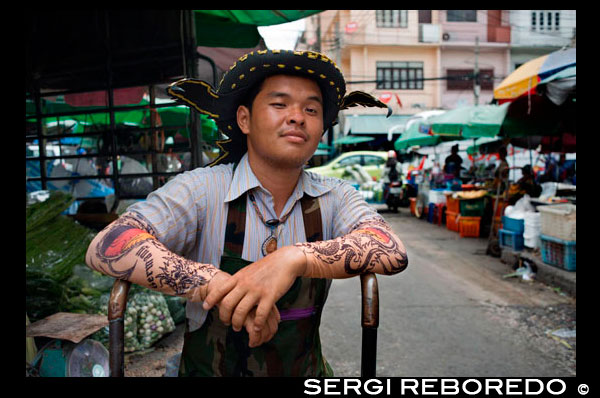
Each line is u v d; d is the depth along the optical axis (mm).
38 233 2945
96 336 2609
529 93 4660
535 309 3861
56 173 4641
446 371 2748
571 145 7762
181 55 3891
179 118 7887
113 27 3975
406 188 12031
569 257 4406
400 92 21641
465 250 6543
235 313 902
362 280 1015
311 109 1092
